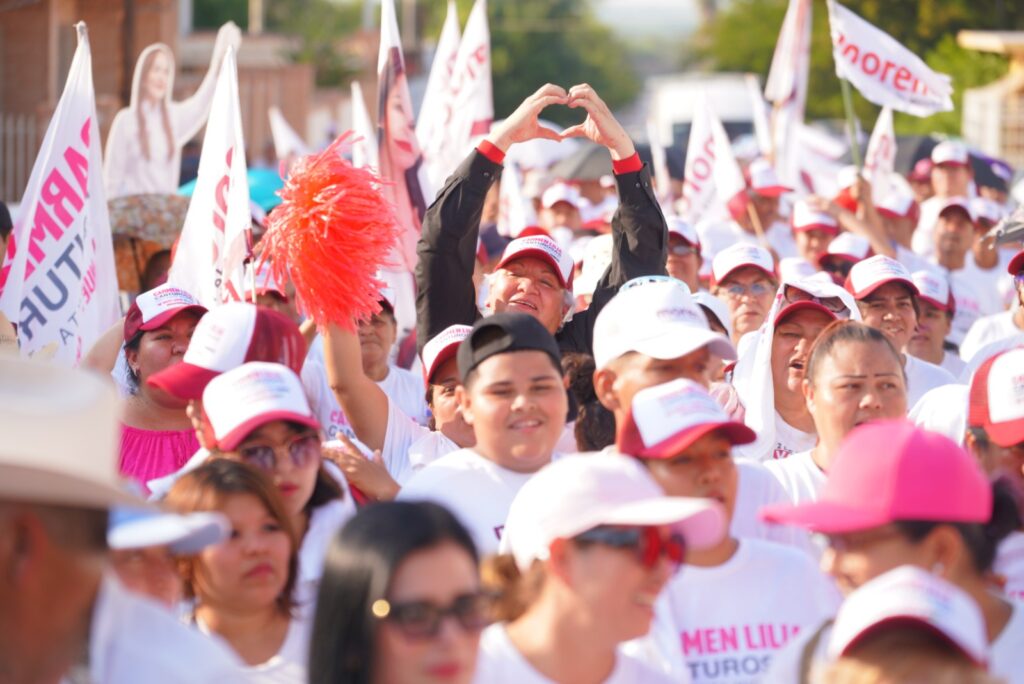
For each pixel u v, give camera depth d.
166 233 14.62
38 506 4.24
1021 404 7.19
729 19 86.38
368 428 9.27
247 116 47.41
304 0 98.31
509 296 10.44
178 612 6.54
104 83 32.38
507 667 5.66
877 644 4.68
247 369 7.17
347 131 8.99
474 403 7.83
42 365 4.20
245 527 6.49
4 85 31.39
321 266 8.67
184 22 55.19
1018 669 5.58
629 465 5.78
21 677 4.28
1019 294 12.13
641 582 5.53
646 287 8.02
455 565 5.00
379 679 4.98
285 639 6.67
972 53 50.97
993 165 27.12
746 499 7.55
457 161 16.20
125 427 9.58
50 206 11.45
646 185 10.27
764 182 19.84
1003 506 6.04
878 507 5.39
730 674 6.55
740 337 13.13
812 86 60.25
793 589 6.74
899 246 18.66
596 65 109.31
